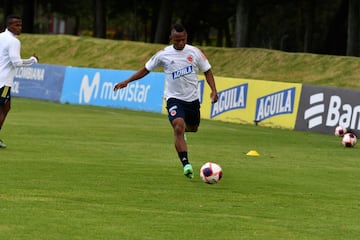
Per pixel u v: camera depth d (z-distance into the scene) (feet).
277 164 95.14
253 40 418.92
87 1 419.54
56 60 299.38
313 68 227.20
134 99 196.75
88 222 57.31
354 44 253.85
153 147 108.68
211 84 81.97
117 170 83.76
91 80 212.64
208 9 357.61
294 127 152.97
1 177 76.18
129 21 529.86
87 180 76.18
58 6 423.64
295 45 416.46
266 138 131.44
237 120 167.32
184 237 53.78
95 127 139.33
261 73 237.25
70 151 100.07
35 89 235.61
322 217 62.13
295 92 154.30
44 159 90.74
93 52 296.10
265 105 160.97
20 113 169.48
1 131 123.95
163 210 62.75
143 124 150.00
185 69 80.38
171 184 75.56
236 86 168.86
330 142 128.67
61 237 52.49
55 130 129.80
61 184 73.26
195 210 63.26
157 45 285.23
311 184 79.20
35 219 57.67
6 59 97.76
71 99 218.79
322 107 147.74
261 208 65.05
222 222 58.95
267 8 385.50
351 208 66.44
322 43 373.40
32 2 398.42
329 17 372.99
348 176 86.38
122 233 54.29
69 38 313.12
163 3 331.77
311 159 102.06
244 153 106.22
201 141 121.80
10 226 55.21
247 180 80.07
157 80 190.70
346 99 143.23
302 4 354.95
